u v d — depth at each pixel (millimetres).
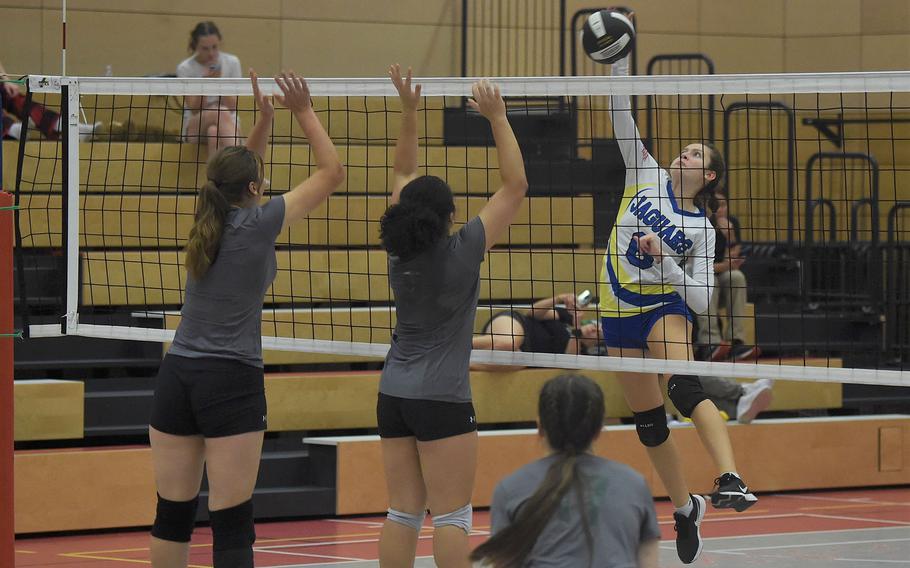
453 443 8734
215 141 17703
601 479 6449
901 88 9664
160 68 21297
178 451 8859
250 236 8672
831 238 20125
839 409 18922
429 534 13688
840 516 14930
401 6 22578
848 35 24938
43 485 13453
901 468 17281
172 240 17219
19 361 15398
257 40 21891
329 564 11852
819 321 19266
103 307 16234
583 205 19359
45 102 19484
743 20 24906
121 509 13773
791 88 9914
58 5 20625
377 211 18344
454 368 8766
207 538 13336
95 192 17172
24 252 16812
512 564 6285
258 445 8812
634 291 10562
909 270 20953
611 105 10719
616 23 10719
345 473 14695
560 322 16422
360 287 17266
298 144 18516
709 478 16203
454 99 21156
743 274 19281
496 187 19422
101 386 15070
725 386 16734
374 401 15703
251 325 8789
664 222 10516
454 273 8664
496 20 22828
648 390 10734
